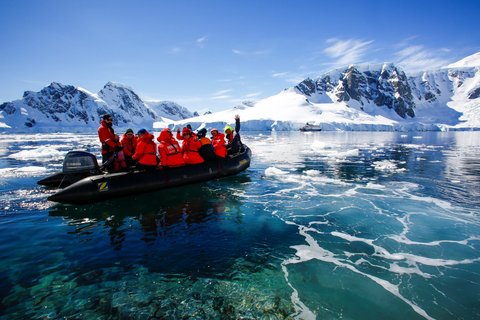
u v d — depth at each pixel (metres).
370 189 7.96
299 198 7.05
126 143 7.64
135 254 4.15
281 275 3.64
